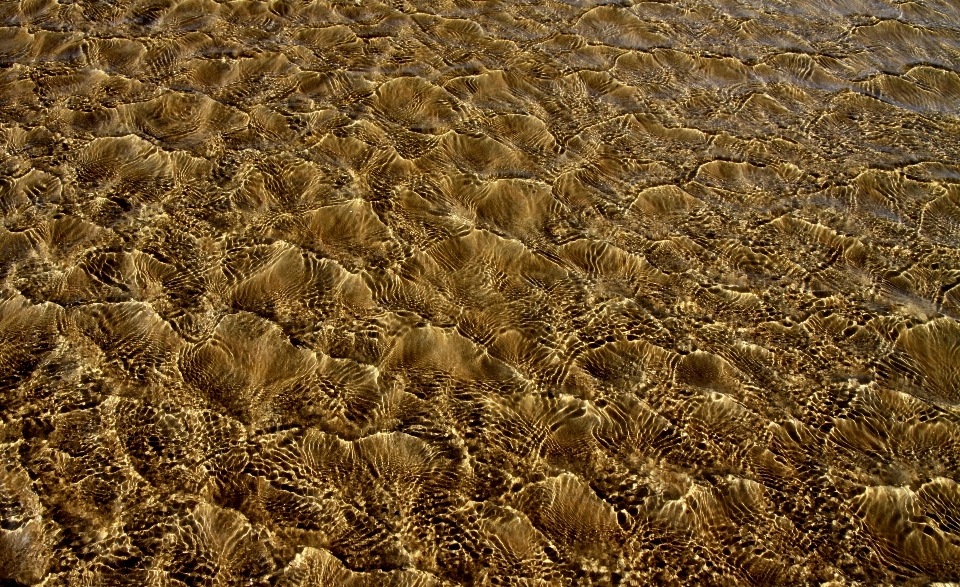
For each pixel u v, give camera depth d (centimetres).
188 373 257
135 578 204
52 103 378
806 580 212
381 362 266
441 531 219
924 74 441
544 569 212
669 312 289
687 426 250
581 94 407
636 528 222
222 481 227
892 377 269
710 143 376
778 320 288
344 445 239
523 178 346
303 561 210
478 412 252
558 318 285
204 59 413
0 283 283
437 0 486
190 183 332
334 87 397
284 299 285
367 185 337
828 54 454
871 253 319
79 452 232
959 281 307
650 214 333
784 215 336
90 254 296
